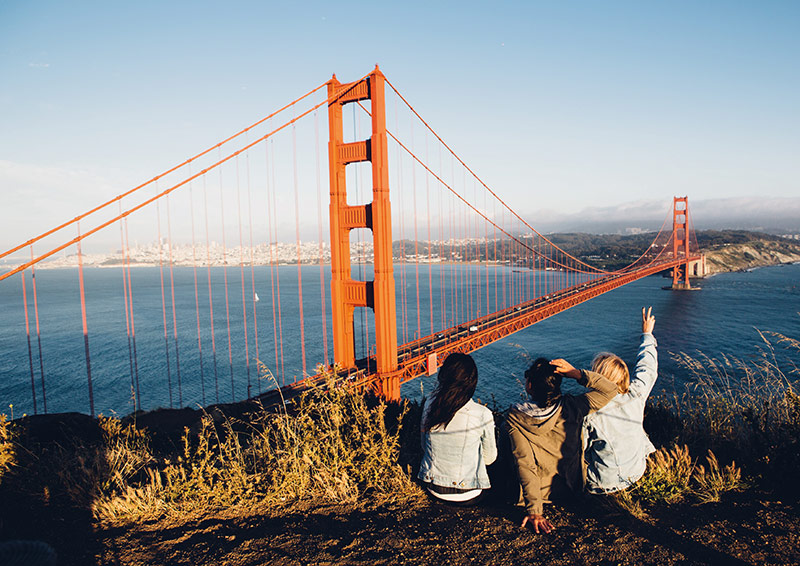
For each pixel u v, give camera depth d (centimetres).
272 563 258
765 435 382
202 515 331
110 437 533
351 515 327
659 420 486
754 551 263
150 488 354
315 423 425
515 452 315
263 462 405
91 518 324
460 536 291
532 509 300
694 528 292
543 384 317
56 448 506
